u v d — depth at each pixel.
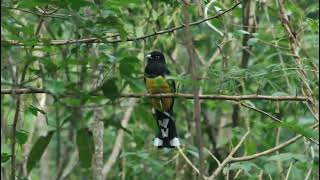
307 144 10.78
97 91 6.75
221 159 14.48
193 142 15.26
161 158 14.72
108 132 16.17
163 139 10.79
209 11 11.25
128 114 13.57
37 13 8.66
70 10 7.61
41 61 7.16
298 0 14.34
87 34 8.08
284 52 12.99
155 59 11.69
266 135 13.78
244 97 8.80
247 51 13.87
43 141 7.85
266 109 14.23
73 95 6.72
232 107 15.32
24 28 7.56
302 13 12.79
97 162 11.03
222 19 10.42
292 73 11.35
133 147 15.38
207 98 8.73
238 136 11.52
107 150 16.16
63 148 15.55
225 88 10.80
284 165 12.59
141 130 14.56
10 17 7.80
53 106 6.93
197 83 6.80
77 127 7.35
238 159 10.59
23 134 8.98
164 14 13.47
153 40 13.33
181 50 15.71
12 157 8.26
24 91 7.56
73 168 14.31
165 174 14.45
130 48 12.85
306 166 10.40
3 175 11.35
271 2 14.15
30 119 13.77
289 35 10.76
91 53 8.98
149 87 10.38
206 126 15.46
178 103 15.10
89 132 7.45
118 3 7.89
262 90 12.99
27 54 7.57
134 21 13.27
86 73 7.29
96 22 7.74
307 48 14.22
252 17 14.01
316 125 9.98
